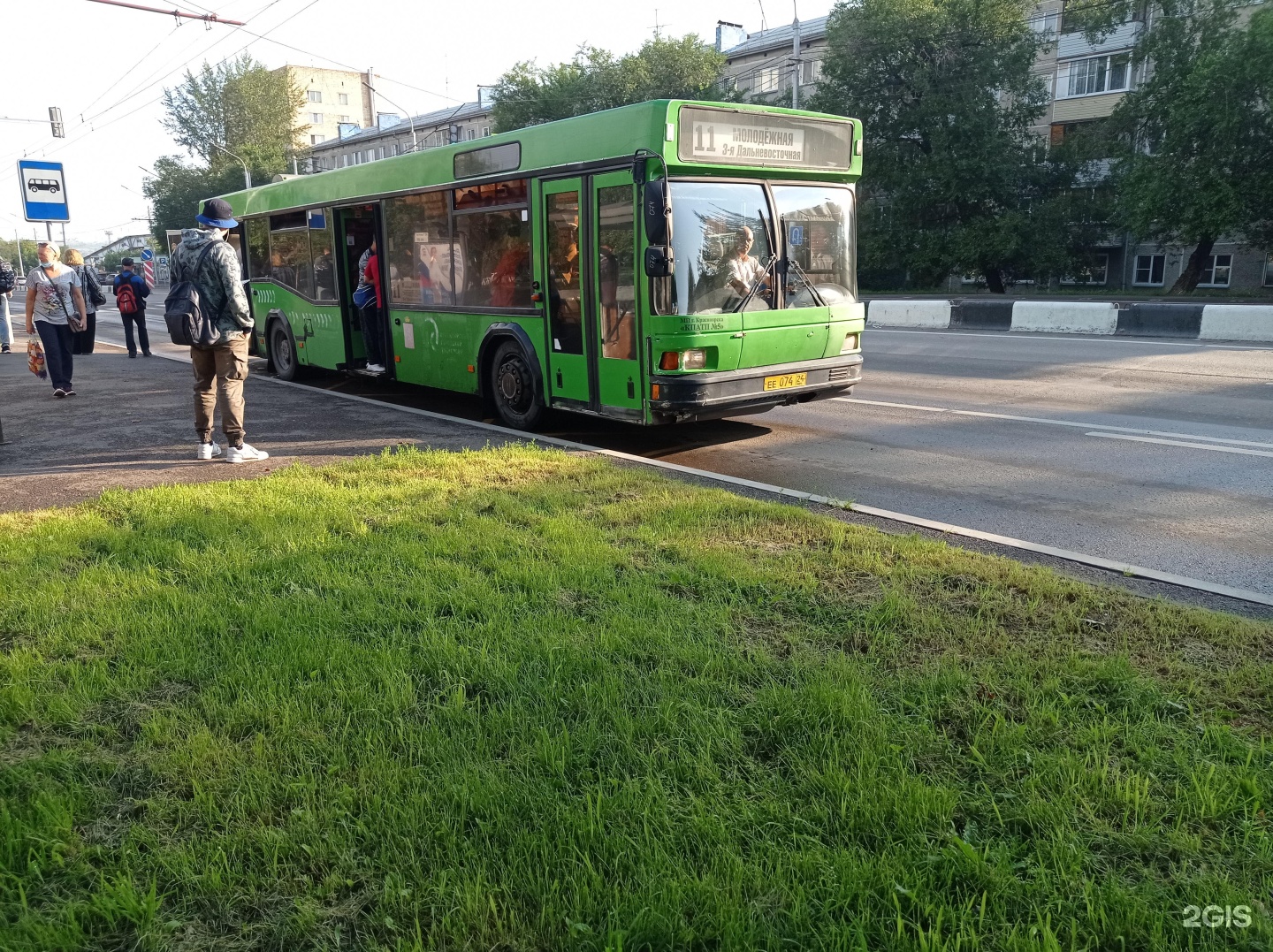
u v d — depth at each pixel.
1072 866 2.62
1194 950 2.36
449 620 4.42
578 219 8.73
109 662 4.05
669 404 8.05
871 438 9.59
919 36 40.09
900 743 3.29
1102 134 41.22
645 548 5.53
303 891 2.64
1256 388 11.95
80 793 3.07
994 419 10.46
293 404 11.55
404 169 11.22
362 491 6.81
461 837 2.80
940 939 2.36
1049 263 41.09
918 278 47.09
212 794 3.04
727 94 53.12
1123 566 5.41
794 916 2.45
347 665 3.92
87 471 7.87
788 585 4.86
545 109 56.28
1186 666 3.89
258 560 5.25
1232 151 32.97
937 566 5.17
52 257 11.94
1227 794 2.95
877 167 42.75
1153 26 38.31
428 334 11.25
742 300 8.39
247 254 15.62
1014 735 3.30
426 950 2.41
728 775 3.13
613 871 2.65
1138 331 19.23
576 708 3.59
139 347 21.06
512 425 10.17
